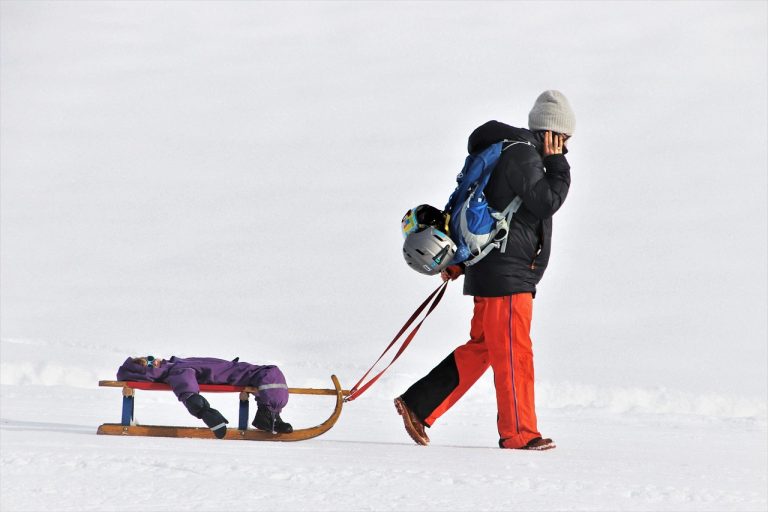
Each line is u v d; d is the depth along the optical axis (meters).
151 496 11.00
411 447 18.23
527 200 18.17
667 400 40.38
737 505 11.90
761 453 20.88
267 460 14.49
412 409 19.00
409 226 18.75
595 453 18.75
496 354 18.58
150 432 18.17
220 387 18.09
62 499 10.77
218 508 10.38
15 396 30.12
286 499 11.01
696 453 20.30
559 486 12.77
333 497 11.21
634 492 12.48
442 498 11.46
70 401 29.11
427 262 18.53
